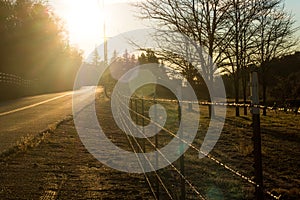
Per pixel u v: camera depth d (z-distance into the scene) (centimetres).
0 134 1823
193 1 2936
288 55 3447
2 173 1118
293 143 1423
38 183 1029
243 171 1183
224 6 2842
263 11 2925
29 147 1495
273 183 1093
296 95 2792
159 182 954
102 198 920
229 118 2419
